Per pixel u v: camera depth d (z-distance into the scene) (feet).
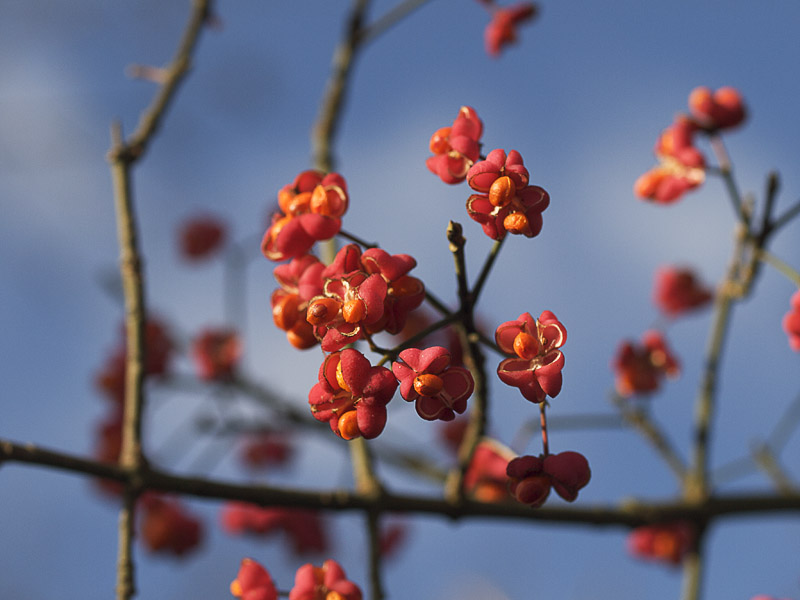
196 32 9.61
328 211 5.80
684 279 14.10
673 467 10.80
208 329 12.57
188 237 16.28
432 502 8.52
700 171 9.96
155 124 8.95
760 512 10.65
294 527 13.98
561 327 5.16
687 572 10.69
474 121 5.81
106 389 13.16
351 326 5.10
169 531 13.44
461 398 5.11
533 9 13.32
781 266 9.68
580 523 9.75
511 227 5.19
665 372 11.57
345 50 11.79
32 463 6.88
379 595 7.98
